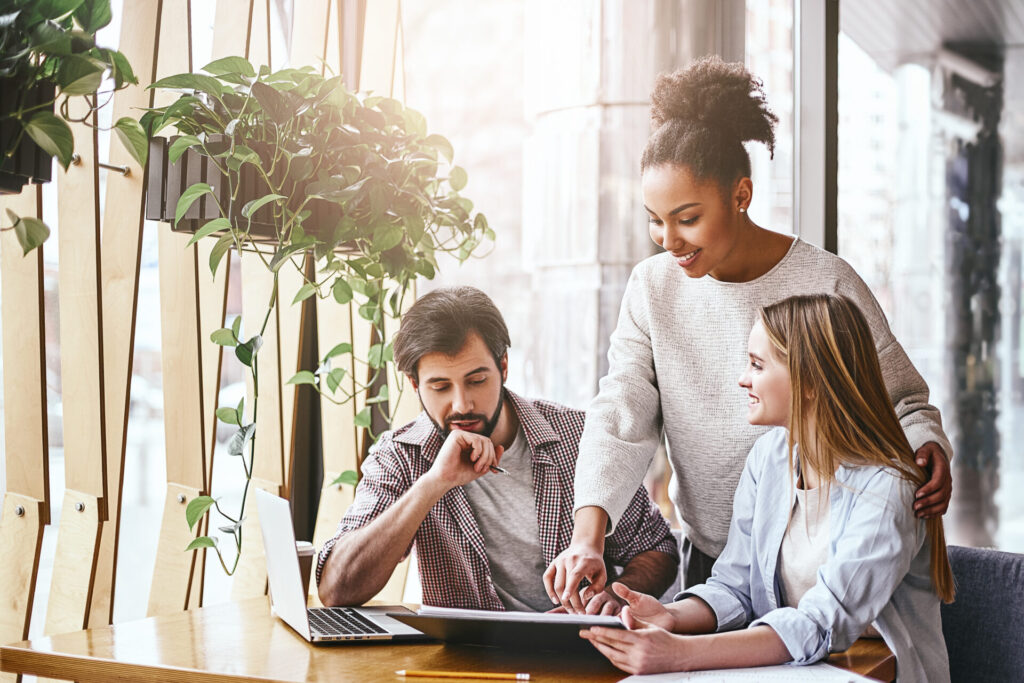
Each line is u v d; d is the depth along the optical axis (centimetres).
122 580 222
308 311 265
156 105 190
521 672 142
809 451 162
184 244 201
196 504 193
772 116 185
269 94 173
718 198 180
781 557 169
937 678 164
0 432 184
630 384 193
